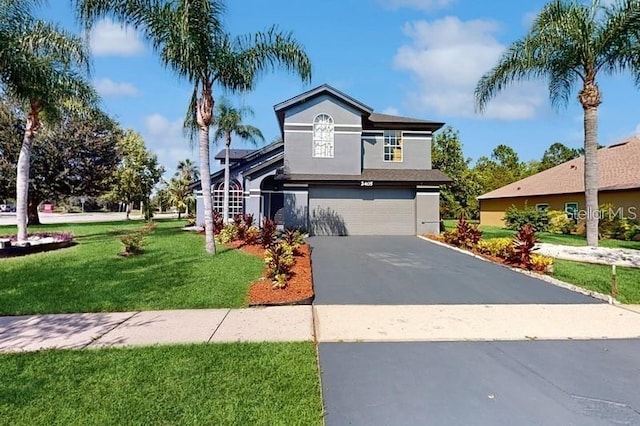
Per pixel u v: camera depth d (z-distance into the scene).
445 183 18.88
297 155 19.17
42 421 3.31
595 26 11.88
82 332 5.69
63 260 10.55
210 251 11.62
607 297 7.73
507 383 4.12
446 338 5.53
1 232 19.91
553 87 14.00
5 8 11.74
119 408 3.50
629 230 18.47
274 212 22.92
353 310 6.96
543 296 7.96
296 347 5.07
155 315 6.58
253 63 12.27
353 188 19.23
